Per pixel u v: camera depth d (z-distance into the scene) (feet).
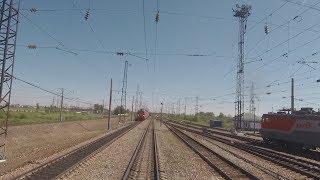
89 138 163.63
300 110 141.90
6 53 94.53
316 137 124.47
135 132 211.41
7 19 94.32
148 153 108.99
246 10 191.42
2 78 94.27
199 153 109.50
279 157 101.76
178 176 70.28
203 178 68.80
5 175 62.23
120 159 91.09
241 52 205.05
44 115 361.71
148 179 66.03
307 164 92.43
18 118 267.39
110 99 234.58
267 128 155.63
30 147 121.49
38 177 61.41
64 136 175.94
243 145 143.74
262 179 67.56
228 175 70.64
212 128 313.94
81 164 78.33
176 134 201.36
